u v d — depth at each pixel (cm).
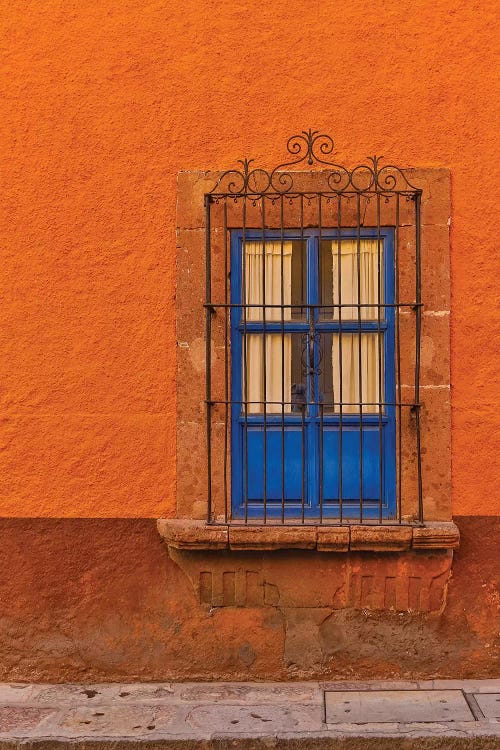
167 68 501
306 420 506
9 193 503
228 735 420
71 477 503
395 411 502
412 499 496
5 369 504
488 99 493
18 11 504
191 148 500
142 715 449
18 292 503
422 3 495
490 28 494
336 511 505
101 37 501
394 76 495
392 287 502
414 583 490
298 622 493
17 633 504
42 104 502
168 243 500
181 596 498
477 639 491
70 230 502
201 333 499
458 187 493
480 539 493
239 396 507
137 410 501
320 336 508
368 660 492
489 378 492
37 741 420
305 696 470
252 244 507
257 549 484
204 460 499
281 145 498
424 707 452
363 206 496
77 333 502
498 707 450
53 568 504
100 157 501
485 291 492
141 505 501
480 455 493
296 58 498
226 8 500
